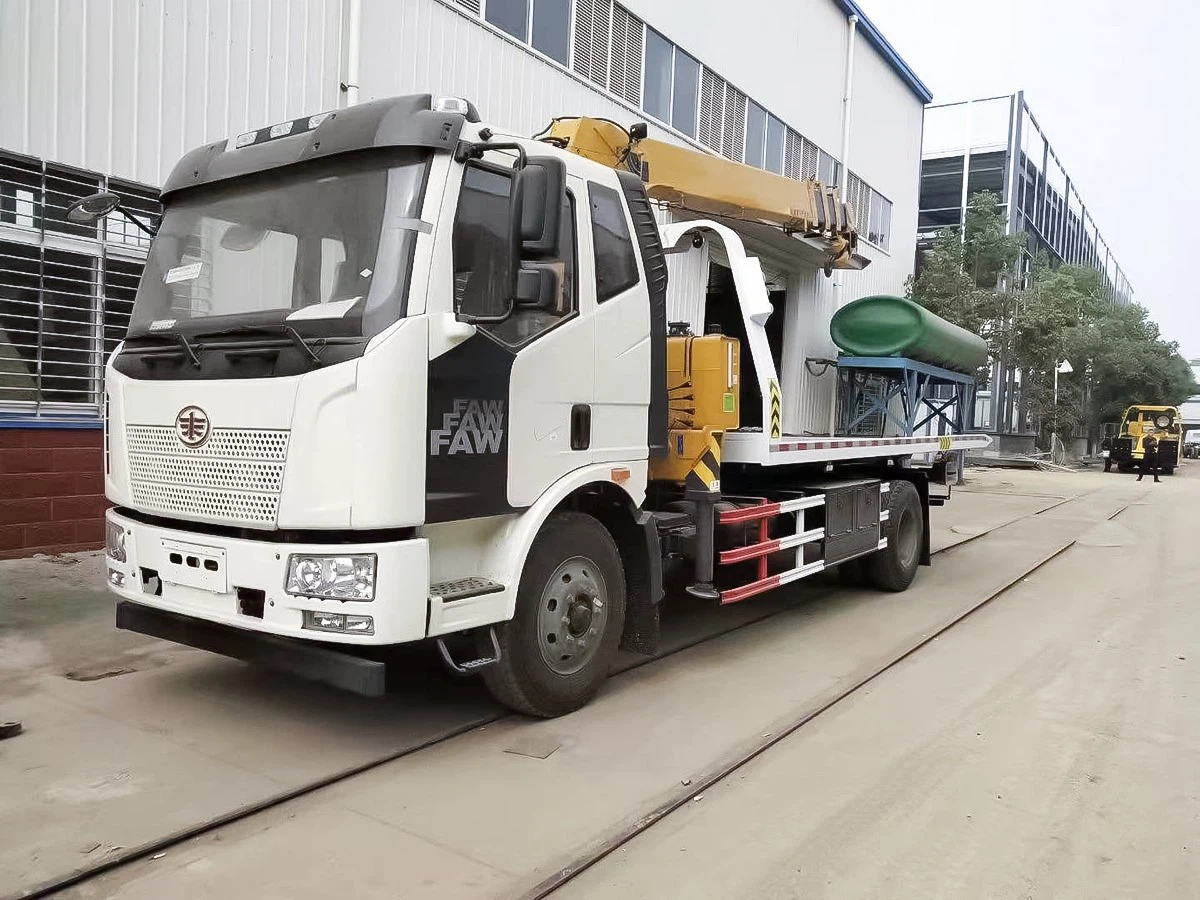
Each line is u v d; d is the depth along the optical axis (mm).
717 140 15266
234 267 4180
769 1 16469
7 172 6926
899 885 3102
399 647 4172
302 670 3787
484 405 3996
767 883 3092
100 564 7281
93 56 7238
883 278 22828
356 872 3064
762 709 4852
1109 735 4582
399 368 3609
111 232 7559
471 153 3916
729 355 5797
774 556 6613
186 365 4062
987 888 3098
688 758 4141
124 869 3047
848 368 9820
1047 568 9859
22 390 7230
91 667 5156
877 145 21797
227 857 3146
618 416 4832
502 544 4219
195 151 4637
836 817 3607
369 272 3734
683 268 6566
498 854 3213
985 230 27859
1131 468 32906
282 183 4141
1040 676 5609
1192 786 3977
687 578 6051
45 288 7250
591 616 4699
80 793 3578
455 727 4434
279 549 3691
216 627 4082
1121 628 6949
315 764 3936
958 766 4145
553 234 3885
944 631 6762
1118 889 3111
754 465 6520
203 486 3955
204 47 7926
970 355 10969
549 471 4367
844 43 19344
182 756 3979
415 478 3676
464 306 3930
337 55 8953
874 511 7793
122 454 4340
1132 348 39031
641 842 3365
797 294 9977
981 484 22672
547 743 4285
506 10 10922
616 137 6258
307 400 3633
